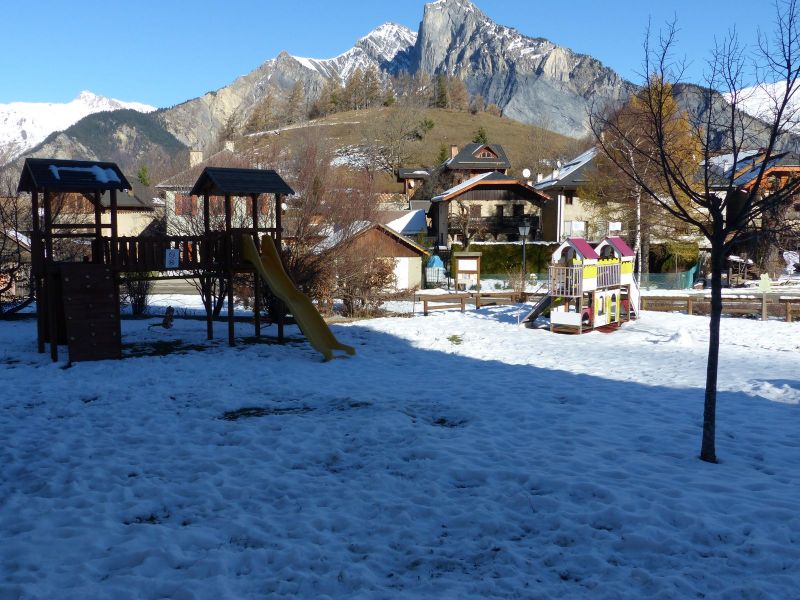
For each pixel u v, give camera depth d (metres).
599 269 23.23
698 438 9.64
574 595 5.23
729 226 8.34
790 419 10.83
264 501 7.38
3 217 32.44
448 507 7.04
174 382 14.11
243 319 26.12
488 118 179.62
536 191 57.72
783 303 27.50
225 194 19.88
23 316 29.33
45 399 12.66
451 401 12.11
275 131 147.25
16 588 5.28
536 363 16.75
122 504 7.23
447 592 5.28
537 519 6.64
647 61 9.53
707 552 5.87
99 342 17.05
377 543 6.22
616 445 9.27
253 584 5.45
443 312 29.05
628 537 6.10
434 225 63.03
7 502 7.38
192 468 8.46
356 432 9.89
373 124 147.88
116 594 5.23
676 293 36.31
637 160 33.03
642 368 15.93
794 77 8.07
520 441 9.45
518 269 49.97
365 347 19.41
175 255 18.98
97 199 18.66
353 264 29.48
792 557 5.74
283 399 12.53
